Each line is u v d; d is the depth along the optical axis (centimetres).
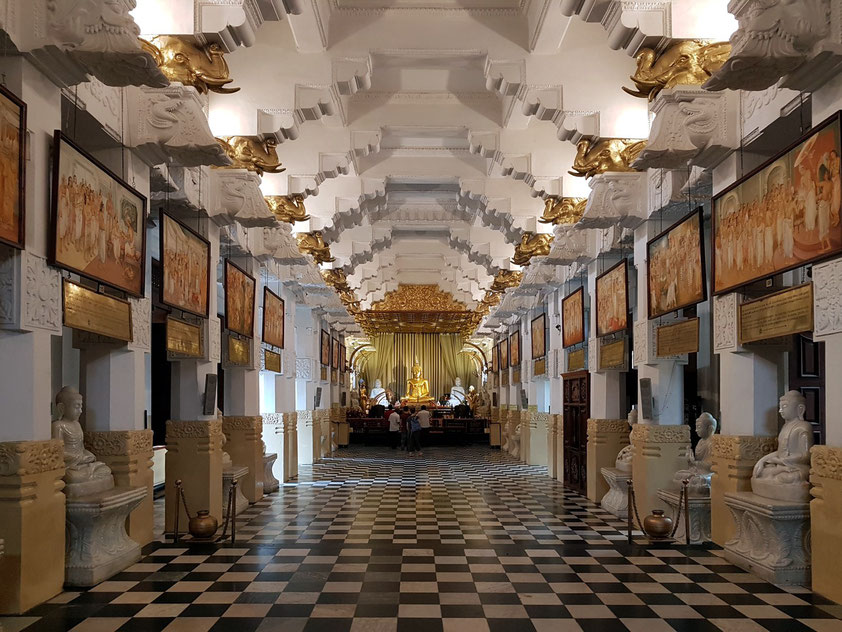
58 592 631
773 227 671
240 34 753
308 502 1284
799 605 610
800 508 665
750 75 583
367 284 2727
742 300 766
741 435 771
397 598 646
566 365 1645
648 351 1009
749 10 555
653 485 995
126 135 751
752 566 726
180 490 893
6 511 564
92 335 776
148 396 1409
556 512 1170
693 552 836
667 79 773
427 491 1454
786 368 946
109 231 705
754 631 548
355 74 1002
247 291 1234
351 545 885
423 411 2689
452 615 595
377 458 2336
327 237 1545
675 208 955
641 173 1007
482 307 2636
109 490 725
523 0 985
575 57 993
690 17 746
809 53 555
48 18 554
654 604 624
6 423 574
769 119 693
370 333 3844
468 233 1984
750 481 766
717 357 1146
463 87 1248
